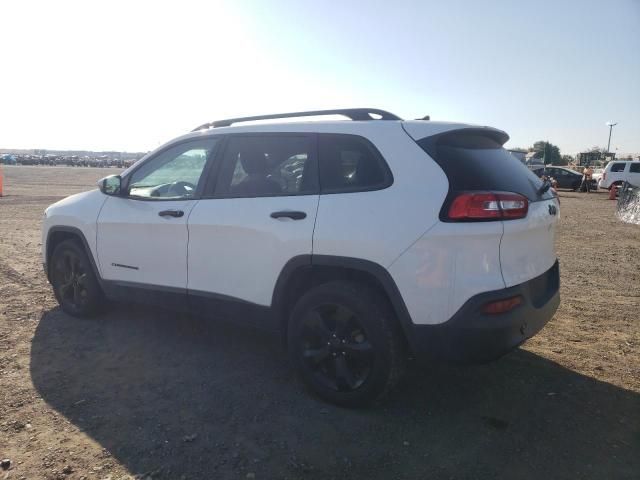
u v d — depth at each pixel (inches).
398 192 126.3
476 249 118.1
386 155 131.0
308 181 141.4
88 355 167.5
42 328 190.1
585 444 121.3
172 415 131.3
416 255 120.9
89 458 112.6
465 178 123.0
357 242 127.6
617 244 412.2
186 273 162.6
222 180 158.9
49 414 130.2
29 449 115.3
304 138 146.3
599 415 134.5
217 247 154.0
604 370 161.5
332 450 117.3
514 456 116.2
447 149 128.6
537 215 132.4
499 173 130.9
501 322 118.2
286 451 116.6
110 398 139.3
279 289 142.3
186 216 160.4
